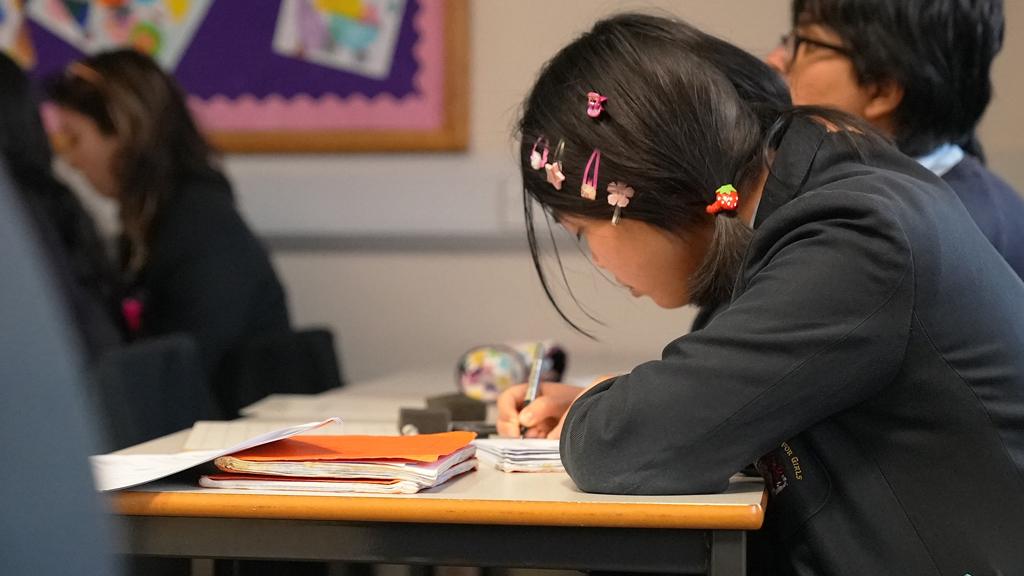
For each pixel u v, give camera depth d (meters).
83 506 0.83
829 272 1.95
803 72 3.02
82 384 0.90
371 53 5.67
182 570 2.43
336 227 5.71
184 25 5.84
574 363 4.68
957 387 1.98
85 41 5.89
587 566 1.94
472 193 5.58
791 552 2.11
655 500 1.94
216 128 5.80
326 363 4.38
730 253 2.08
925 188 2.08
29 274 0.84
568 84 2.21
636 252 2.21
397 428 2.85
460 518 1.93
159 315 4.80
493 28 5.58
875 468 2.04
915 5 2.86
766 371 1.95
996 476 1.98
